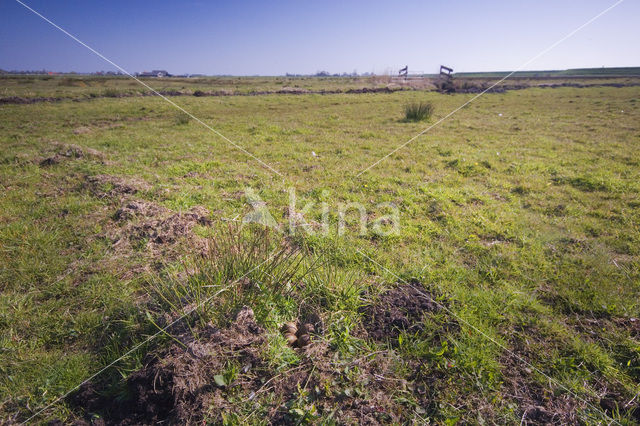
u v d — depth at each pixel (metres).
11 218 4.59
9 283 3.37
